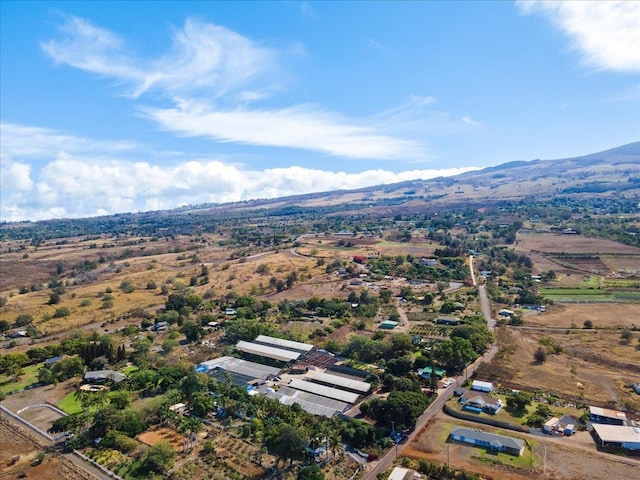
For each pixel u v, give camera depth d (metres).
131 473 103.44
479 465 102.50
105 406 129.62
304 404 131.62
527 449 108.31
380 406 121.19
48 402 142.75
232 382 150.62
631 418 121.62
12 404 141.88
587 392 137.38
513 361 162.50
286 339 189.00
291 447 101.94
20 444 117.94
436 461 104.44
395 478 96.88
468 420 123.44
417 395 125.81
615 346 174.62
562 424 118.12
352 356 169.88
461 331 180.50
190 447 112.69
